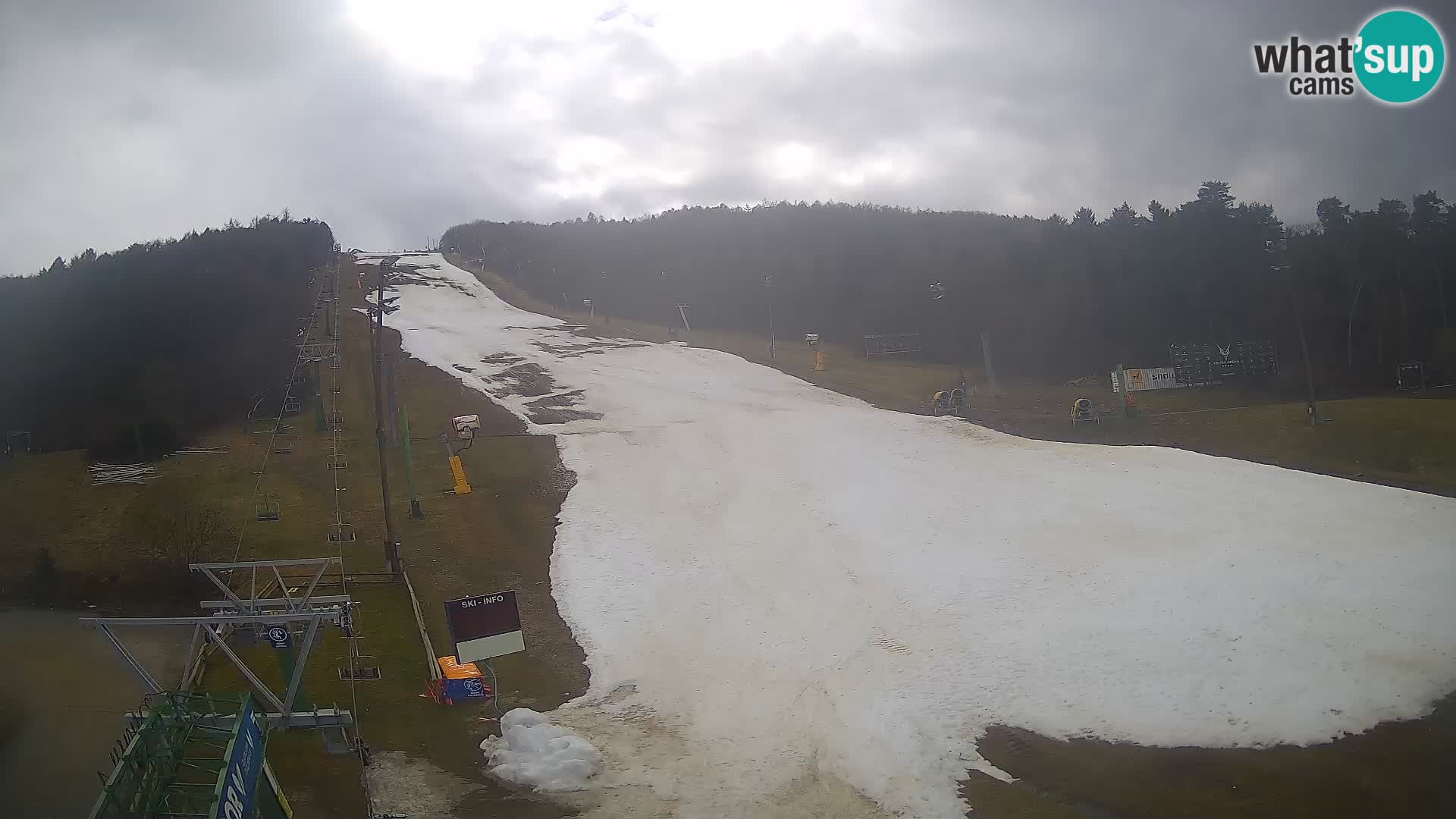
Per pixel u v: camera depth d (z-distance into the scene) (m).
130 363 56.38
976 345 82.62
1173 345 74.69
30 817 17.44
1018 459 48.25
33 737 20.80
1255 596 30.27
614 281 112.81
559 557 37.47
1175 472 43.97
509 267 125.75
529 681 28.02
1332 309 79.50
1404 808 20.28
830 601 33.16
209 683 24.75
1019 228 108.25
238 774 12.89
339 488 44.12
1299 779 21.55
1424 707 23.95
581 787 21.50
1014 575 34.03
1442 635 26.98
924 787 21.84
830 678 27.64
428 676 26.94
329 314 84.38
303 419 55.31
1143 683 25.94
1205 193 91.88
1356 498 38.84
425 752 22.78
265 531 37.84
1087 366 77.81
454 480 45.22
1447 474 41.16
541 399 64.06
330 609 22.61
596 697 27.06
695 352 81.94
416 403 60.78
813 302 98.94
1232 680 25.70
